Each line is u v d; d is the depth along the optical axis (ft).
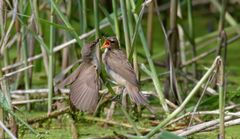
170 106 36.70
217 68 24.98
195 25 66.08
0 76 30.19
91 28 41.04
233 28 48.26
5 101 28.43
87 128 34.53
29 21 38.99
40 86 44.50
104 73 25.35
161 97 31.58
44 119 34.88
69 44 38.50
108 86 25.77
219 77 24.84
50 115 34.83
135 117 35.70
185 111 34.63
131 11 32.24
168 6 60.85
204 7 73.41
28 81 38.96
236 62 54.08
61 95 38.42
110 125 34.88
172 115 26.14
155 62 46.78
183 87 43.83
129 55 29.91
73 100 22.63
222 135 25.14
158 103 39.11
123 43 41.81
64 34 41.96
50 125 34.99
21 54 40.96
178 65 44.14
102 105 35.42
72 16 41.73
